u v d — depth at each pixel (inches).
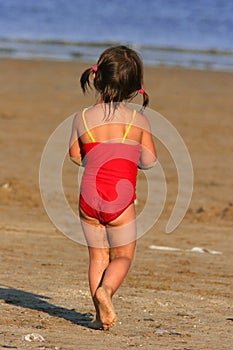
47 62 2659.9
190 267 820.6
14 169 1330.0
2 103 1897.1
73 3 5270.7
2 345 503.2
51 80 2269.9
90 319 595.8
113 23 4301.2
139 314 625.3
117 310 634.2
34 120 1731.1
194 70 2586.1
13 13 4552.2
